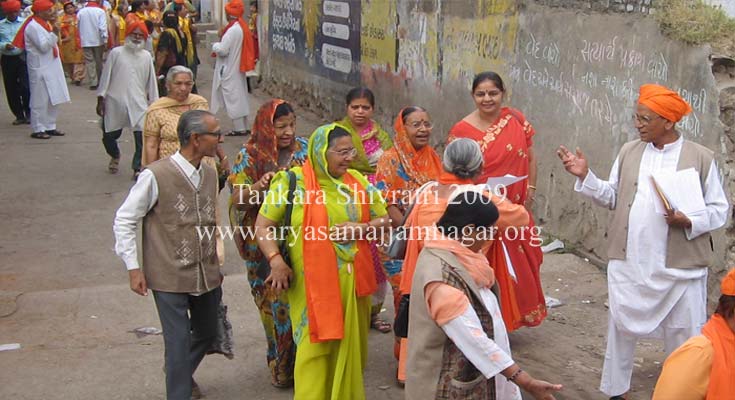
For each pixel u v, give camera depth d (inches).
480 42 374.0
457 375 142.3
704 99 244.5
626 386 198.7
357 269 183.6
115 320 257.1
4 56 557.3
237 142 539.8
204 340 200.8
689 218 182.9
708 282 249.3
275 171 207.3
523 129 224.7
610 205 197.9
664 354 234.4
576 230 312.0
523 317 222.4
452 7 398.0
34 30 514.9
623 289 191.6
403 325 156.6
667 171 186.2
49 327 251.3
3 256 326.6
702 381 120.4
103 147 512.1
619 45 281.0
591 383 215.0
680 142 188.4
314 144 181.8
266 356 233.3
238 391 214.7
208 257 190.2
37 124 529.7
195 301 196.9
